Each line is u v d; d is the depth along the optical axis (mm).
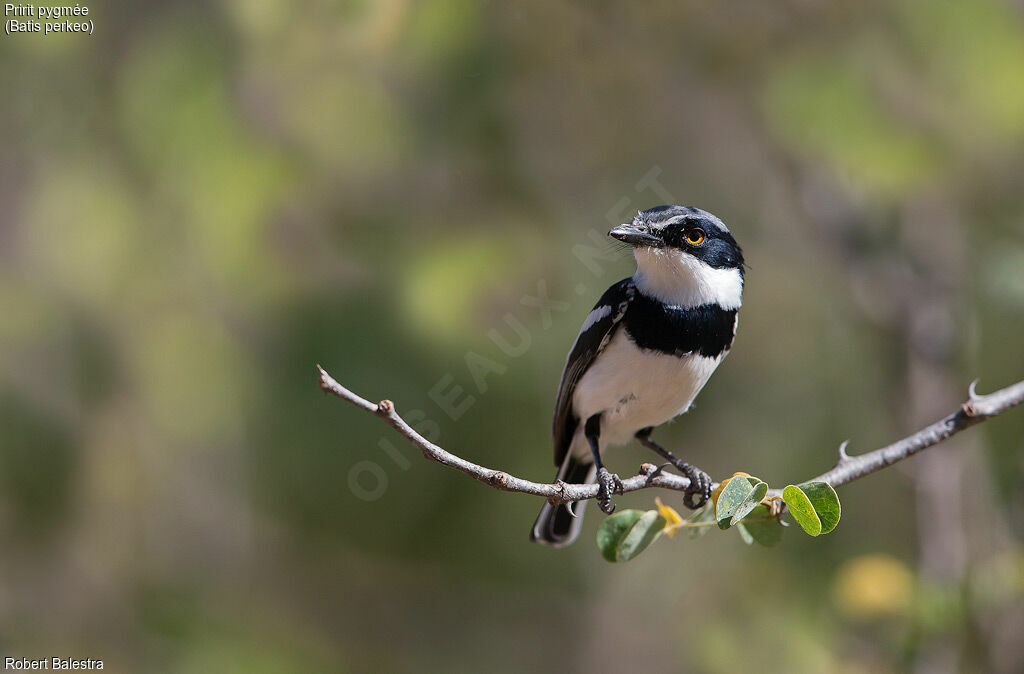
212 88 10844
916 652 11281
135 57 11148
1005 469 12766
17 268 11289
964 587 11273
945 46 11336
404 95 11398
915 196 12531
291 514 11969
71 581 11977
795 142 11867
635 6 12477
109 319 11289
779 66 11984
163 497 12102
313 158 11086
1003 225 13148
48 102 11289
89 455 11641
